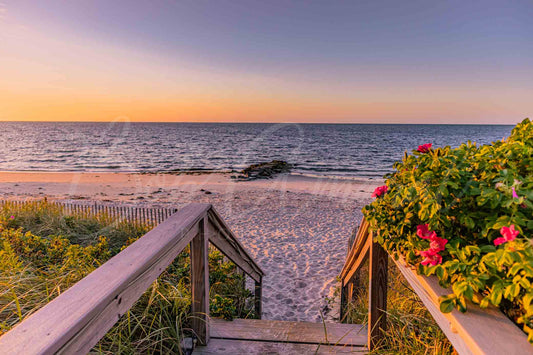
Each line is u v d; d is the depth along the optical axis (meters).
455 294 1.00
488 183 1.24
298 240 8.77
